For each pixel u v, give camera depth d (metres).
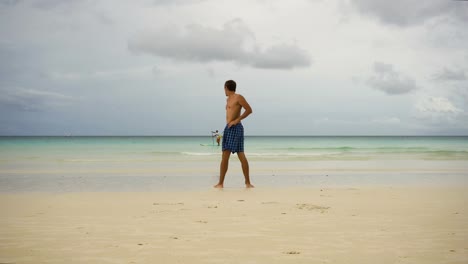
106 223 4.20
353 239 3.50
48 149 27.56
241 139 7.84
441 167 14.09
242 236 3.62
